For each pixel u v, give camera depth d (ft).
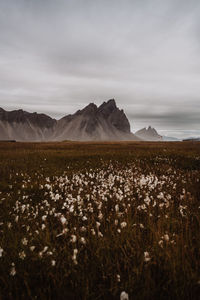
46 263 9.13
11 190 23.91
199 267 8.41
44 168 38.99
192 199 17.48
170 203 16.63
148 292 7.25
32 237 11.22
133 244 10.25
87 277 8.17
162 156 52.31
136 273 8.12
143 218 14.52
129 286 7.54
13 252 9.96
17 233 11.99
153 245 9.84
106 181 26.20
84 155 58.39
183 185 23.71
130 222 13.03
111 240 11.05
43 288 7.79
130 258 9.43
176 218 13.83
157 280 8.28
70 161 48.47
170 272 8.20
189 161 44.34
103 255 9.75
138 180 25.85
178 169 35.83
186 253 9.23
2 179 29.43
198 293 7.26
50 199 20.02
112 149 83.25
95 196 18.98
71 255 9.27
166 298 7.29
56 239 11.60
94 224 13.50
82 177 28.78
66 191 21.77
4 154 62.64
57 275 8.32
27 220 14.32
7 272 8.77
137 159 48.70
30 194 21.81
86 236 11.97
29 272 8.80
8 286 7.99
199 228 11.73
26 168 38.50
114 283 7.79
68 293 7.45
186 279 7.85
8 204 18.17
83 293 7.44
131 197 19.67
